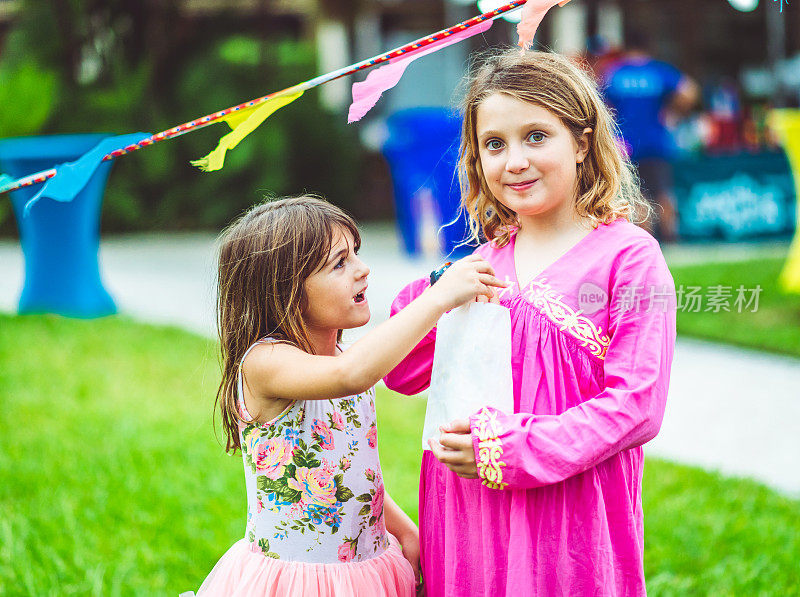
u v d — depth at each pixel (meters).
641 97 7.86
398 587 2.00
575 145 1.81
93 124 11.71
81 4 11.77
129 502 3.37
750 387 4.84
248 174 12.19
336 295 1.91
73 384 4.94
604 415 1.66
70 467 3.71
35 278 6.98
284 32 14.38
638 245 1.75
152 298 7.55
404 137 8.48
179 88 12.24
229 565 1.99
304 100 12.45
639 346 1.70
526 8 1.74
